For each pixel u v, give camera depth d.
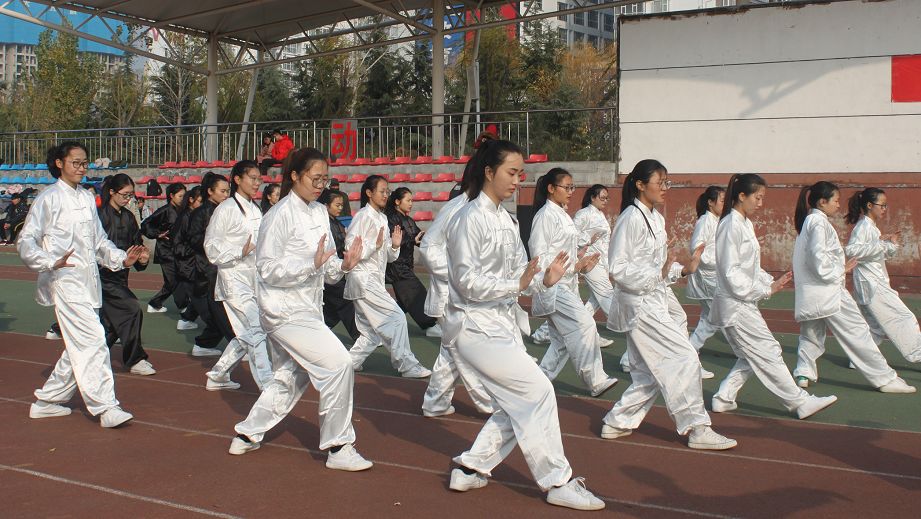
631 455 5.61
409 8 22.38
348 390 5.26
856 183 15.49
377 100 36.62
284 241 5.28
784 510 4.61
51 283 6.28
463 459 4.78
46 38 42.00
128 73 43.69
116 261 6.48
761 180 6.35
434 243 7.08
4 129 40.75
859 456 5.57
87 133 28.36
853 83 15.57
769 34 15.96
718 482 5.07
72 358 6.27
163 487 5.02
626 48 16.81
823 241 7.38
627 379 8.16
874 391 7.57
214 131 24.02
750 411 6.81
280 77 38.66
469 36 33.47
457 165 19.55
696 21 16.33
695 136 16.48
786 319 11.82
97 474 5.26
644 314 5.62
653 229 5.67
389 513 4.58
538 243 7.23
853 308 7.53
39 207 6.21
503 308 4.76
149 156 23.55
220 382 7.60
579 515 4.53
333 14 22.62
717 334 10.77
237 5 20.11
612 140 17.70
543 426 4.56
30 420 6.55
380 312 8.06
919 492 4.88
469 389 6.23
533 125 27.83
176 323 11.49
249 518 4.54
